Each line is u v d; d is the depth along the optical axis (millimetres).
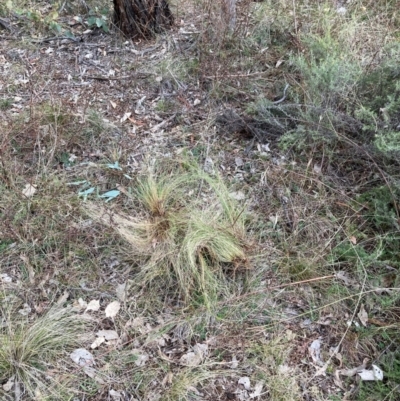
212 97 2285
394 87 1970
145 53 2578
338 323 1511
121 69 2480
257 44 2574
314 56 2361
